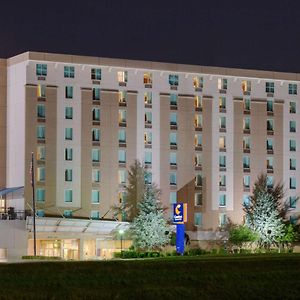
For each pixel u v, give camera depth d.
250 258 74.00
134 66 139.25
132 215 136.25
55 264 64.00
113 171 136.62
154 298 58.59
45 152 133.38
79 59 136.12
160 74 141.00
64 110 134.88
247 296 60.66
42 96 134.00
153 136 139.50
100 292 58.47
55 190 133.38
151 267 64.00
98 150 136.25
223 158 143.88
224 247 137.00
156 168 139.12
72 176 134.50
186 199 140.62
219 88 145.00
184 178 140.88
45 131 133.62
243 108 146.00
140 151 138.50
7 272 60.84
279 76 148.50
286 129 148.62
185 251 125.44
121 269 63.12
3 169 137.00
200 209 141.25
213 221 141.75
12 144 136.00
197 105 143.12
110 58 137.88
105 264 64.75
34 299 56.31
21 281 59.31
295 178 148.38
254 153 145.88
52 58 134.62
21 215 130.25
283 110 148.62
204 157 142.50
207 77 144.12
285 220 145.88
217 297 60.00
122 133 137.75
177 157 140.75
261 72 147.25
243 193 144.38
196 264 65.56
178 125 141.38
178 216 120.19
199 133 142.62
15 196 133.50
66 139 134.62
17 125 135.00
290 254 91.19
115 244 131.75
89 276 61.22
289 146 148.50
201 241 140.25
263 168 146.25
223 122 144.50
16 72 136.00
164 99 140.62
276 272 64.44
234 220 143.12
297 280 63.41
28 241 125.81
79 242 128.75
